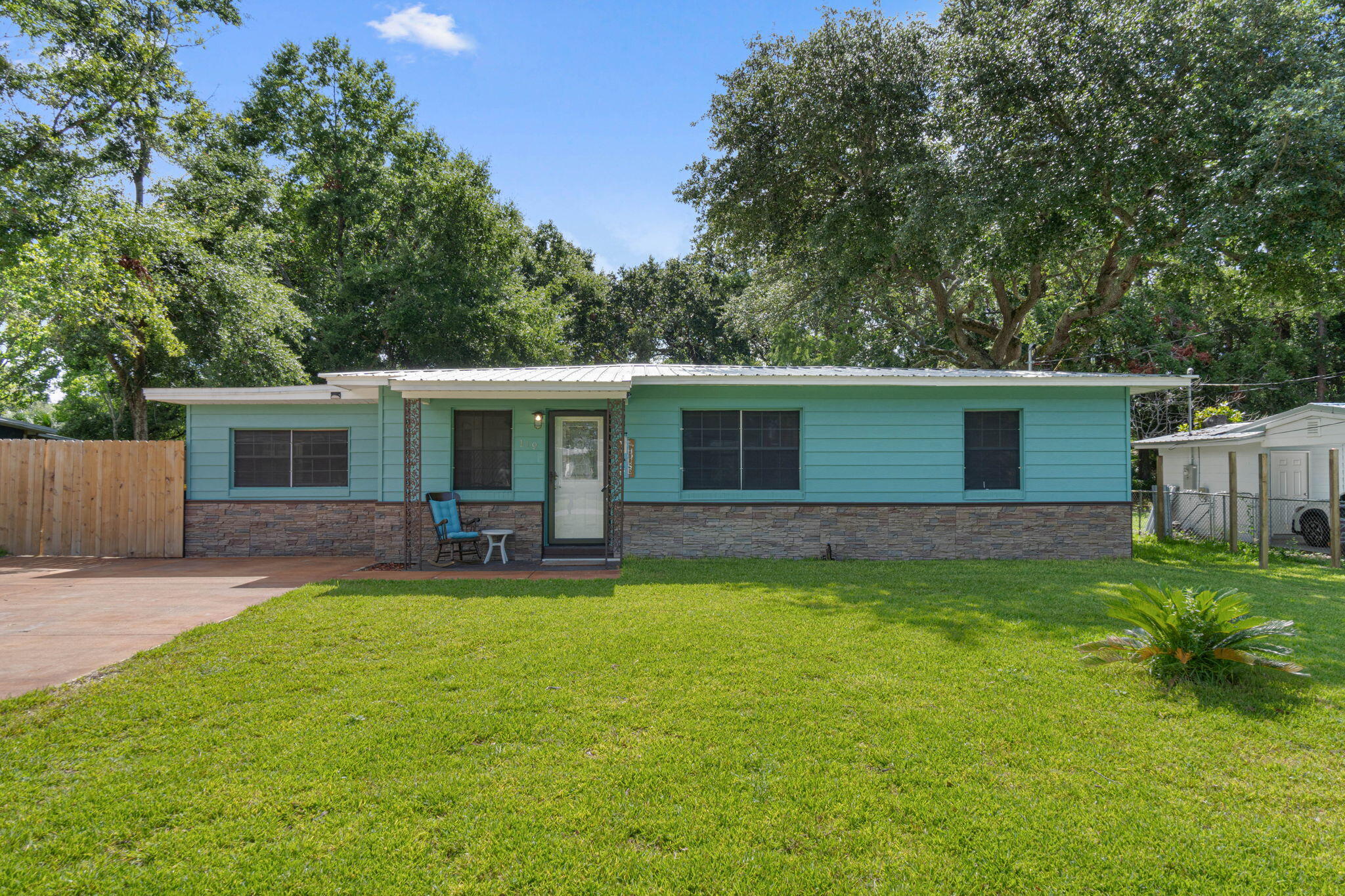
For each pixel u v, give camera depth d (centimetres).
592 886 265
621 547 1033
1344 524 1296
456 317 2389
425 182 2509
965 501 1121
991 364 2147
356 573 948
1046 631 618
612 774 351
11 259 1499
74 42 1672
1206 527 1482
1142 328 2398
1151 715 430
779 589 818
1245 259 1397
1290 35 1309
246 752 376
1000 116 1546
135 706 439
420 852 286
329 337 2403
